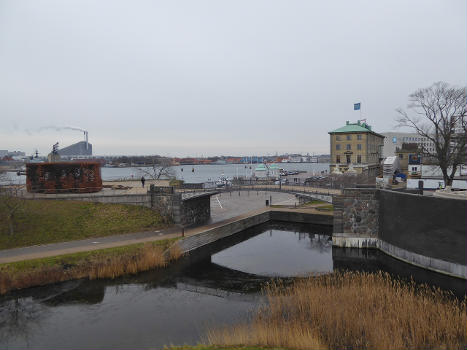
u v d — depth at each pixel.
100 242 37.94
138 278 33.41
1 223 38.12
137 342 22.03
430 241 34.28
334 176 89.19
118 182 70.50
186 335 22.78
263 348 18.06
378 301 23.11
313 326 20.69
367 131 97.00
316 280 31.19
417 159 85.12
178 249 38.53
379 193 42.78
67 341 22.30
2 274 28.72
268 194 91.00
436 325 20.22
